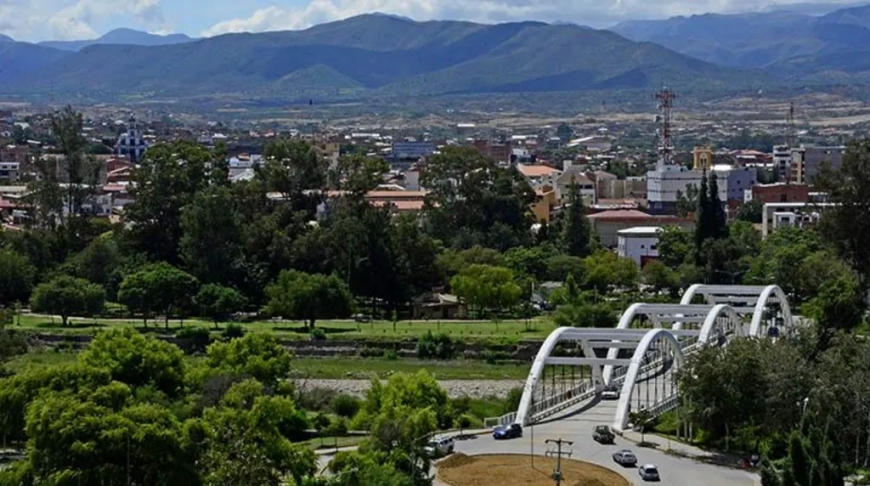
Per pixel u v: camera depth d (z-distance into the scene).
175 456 131.50
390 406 183.38
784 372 167.12
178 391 190.88
